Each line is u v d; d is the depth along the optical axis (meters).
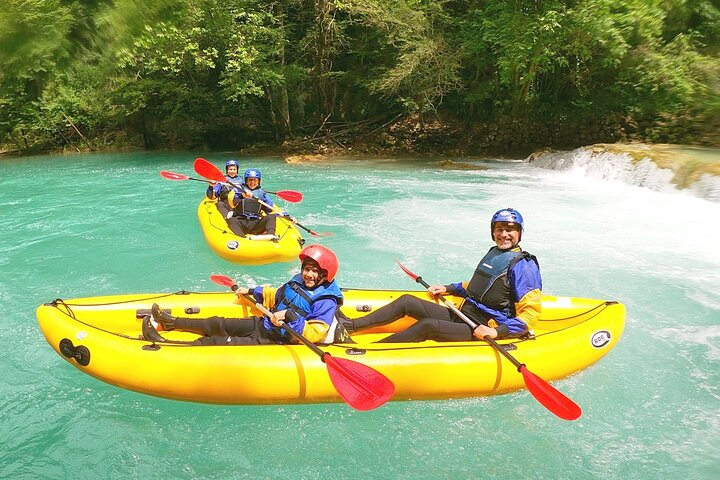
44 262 6.20
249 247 5.86
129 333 3.88
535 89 16.75
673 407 3.39
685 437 3.11
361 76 18.75
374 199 9.70
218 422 3.20
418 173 13.03
